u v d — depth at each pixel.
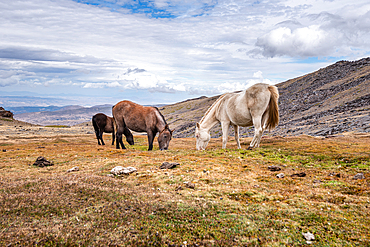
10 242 4.48
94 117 23.64
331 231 4.97
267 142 16.58
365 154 10.55
